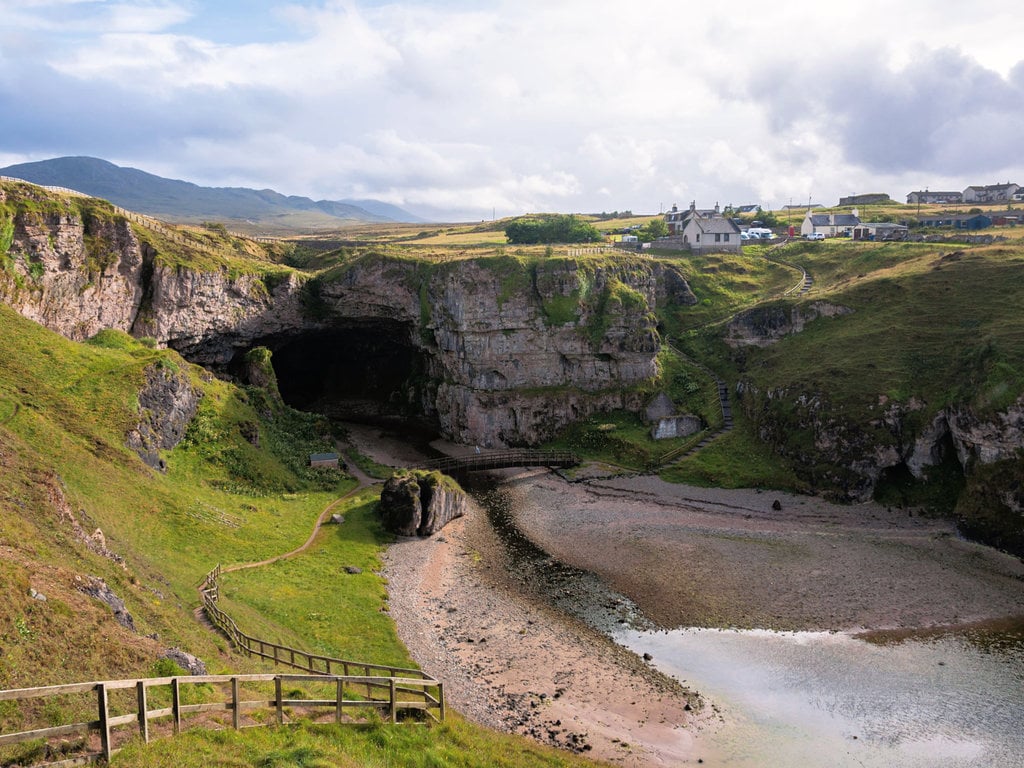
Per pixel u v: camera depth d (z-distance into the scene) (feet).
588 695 129.08
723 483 255.29
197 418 223.10
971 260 303.27
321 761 64.18
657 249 444.96
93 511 139.23
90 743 57.41
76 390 191.31
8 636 67.41
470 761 83.41
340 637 138.41
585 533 217.97
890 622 160.97
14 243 217.97
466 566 190.08
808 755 114.93
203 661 91.15
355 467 267.18
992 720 124.06
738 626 159.43
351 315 347.15
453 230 639.35
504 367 320.91
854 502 233.96
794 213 644.69
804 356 289.33
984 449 213.87
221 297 299.17
